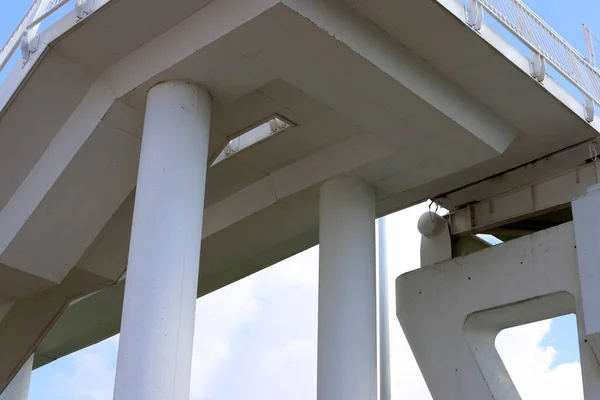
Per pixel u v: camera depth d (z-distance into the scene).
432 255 20.45
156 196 13.69
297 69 14.22
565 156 18.16
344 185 17.41
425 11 14.05
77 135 15.38
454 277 19.06
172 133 14.16
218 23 13.63
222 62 14.12
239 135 16.41
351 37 13.77
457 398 18.27
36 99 15.28
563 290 17.11
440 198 20.16
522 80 15.77
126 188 15.85
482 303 18.36
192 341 13.21
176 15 14.08
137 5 13.91
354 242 16.97
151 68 14.52
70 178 15.59
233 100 15.09
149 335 12.75
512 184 19.31
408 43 14.78
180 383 12.78
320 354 16.30
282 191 18.20
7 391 23.08
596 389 16.05
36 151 15.93
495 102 16.38
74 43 14.66
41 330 18.22
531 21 16.27
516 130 17.33
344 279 16.64
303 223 19.11
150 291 13.02
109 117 15.07
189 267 13.47
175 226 13.53
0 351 18.02
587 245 16.55
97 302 22.48
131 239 13.62
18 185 16.22
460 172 18.94
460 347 18.53
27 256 16.23
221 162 17.92
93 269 17.61
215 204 19.39
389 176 17.44
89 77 15.26
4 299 17.50
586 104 17.20
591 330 15.95
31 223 15.88
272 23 13.24
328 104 15.09
